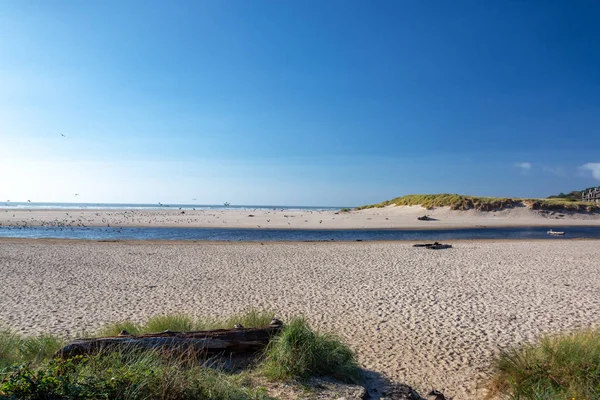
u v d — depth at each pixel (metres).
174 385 4.06
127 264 17.00
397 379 6.02
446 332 8.37
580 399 4.62
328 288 12.54
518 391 5.11
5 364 4.89
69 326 8.55
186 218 52.53
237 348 5.80
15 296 11.41
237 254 20.30
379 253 20.92
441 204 54.16
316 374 5.43
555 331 8.38
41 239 26.77
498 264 17.42
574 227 41.94
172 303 10.65
